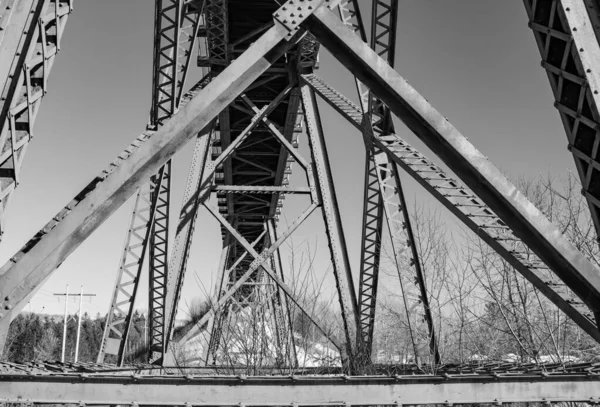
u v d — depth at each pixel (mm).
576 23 4301
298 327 10484
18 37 4066
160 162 4844
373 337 12203
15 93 4051
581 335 11195
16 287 4312
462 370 6961
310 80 16141
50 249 4410
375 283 12586
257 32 16328
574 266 4785
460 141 5023
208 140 17109
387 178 11219
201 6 11984
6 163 4109
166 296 15109
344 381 4883
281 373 8445
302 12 5199
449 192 7281
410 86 5113
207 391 4781
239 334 9016
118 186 4648
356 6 11047
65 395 4648
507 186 4953
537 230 4848
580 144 4574
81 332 81062
